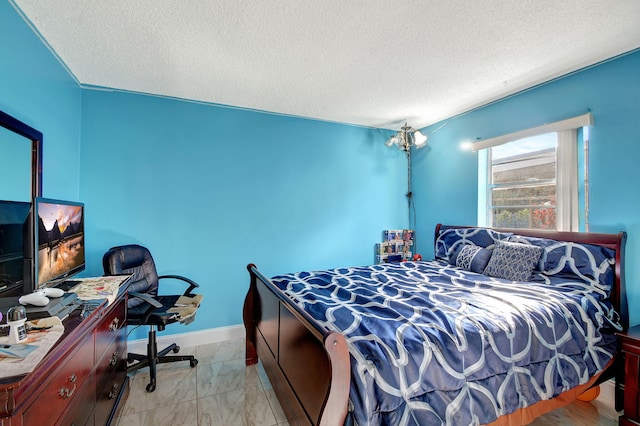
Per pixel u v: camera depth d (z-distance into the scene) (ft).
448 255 10.01
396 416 3.53
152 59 6.81
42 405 2.86
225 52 6.55
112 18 5.35
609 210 6.82
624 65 6.58
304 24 5.59
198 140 9.27
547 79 7.92
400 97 9.15
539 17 5.40
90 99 8.06
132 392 6.60
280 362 5.51
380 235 12.24
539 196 8.55
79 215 5.79
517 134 8.60
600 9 5.16
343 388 3.46
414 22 5.54
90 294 4.98
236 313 9.78
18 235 3.93
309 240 10.94
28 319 3.55
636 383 5.25
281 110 10.18
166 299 7.98
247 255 9.97
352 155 11.70
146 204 8.66
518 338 4.75
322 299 5.80
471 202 10.26
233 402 6.30
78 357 3.75
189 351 8.70
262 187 10.16
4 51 4.74
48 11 5.14
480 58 6.86
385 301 5.63
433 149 11.75
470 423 3.97
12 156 4.87
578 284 6.51
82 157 7.97
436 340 4.20
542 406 4.90
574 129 7.47
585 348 5.37
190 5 5.04
